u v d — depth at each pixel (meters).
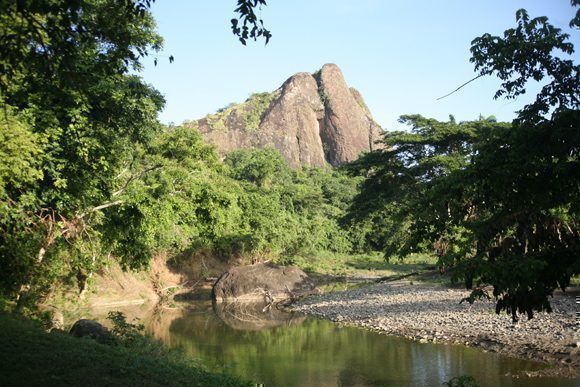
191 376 8.99
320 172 82.94
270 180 69.50
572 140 5.97
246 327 23.72
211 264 42.06
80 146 12.80
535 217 6.34
